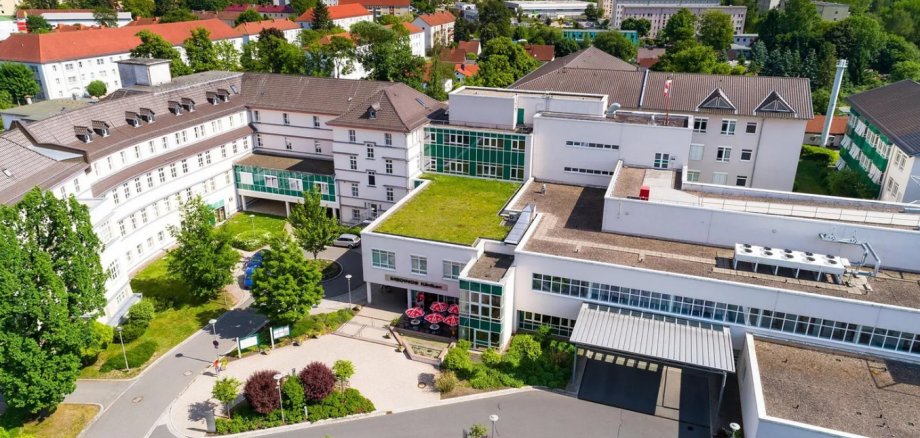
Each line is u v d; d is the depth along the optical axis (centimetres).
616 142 6969
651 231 5828
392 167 7569
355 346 5638
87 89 14275
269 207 8875
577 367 5297
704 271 5178
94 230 5428
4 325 4166
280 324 5650
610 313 5184
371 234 6022
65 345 4466
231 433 4566
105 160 6531
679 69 12662
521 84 9000
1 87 12719
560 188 7194
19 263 4162
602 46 19238
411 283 6088
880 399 4156
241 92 8919
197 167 7894
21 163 5562
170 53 12100
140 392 4994
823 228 5256
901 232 5075
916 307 4581
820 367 4503
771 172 7825
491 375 5147
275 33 15188
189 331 5850
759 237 5488
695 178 8175
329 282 6806
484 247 5881
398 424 4650
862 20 17875
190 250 6066
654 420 4672
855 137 9531
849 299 4556
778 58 16925
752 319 4900
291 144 8781
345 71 12669
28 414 4666
